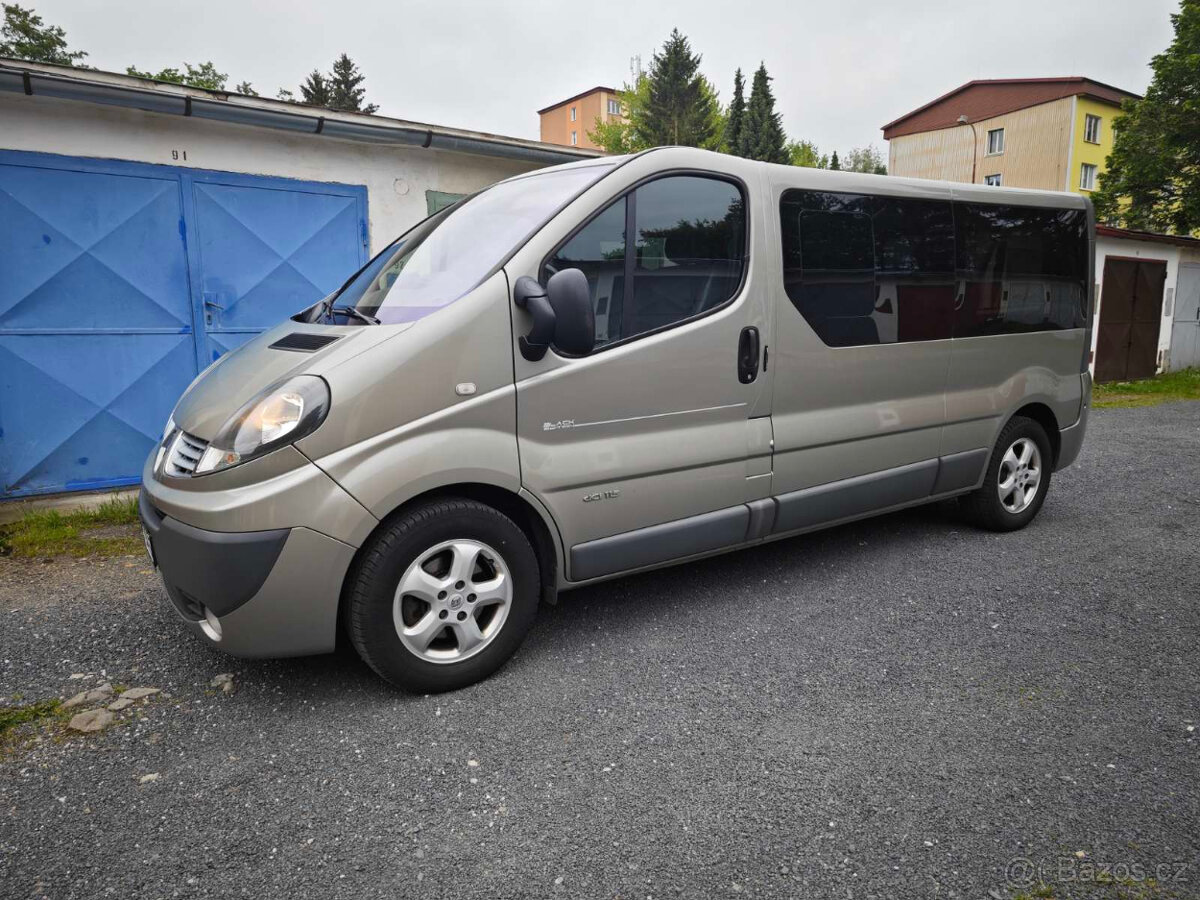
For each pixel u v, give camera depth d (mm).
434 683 2988
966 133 48375
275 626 2725
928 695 3006
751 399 3676
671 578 4246
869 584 4152
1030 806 2344
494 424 2984
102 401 5938
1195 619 3705
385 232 7074
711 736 2730
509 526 3055
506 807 2361
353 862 2135
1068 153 43719
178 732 2785
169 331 6141
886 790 2424
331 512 2695
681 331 3416
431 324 2889
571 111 78500
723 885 2037
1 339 5516
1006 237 4719
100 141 5703
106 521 5441
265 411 2701
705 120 53469
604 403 3238
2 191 5410
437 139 6801
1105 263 14148
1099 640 3484
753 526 3770
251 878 2074
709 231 3520
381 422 2783
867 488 4188
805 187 3842
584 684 3102
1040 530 5125
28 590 4145
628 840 2211
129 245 5910
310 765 2584
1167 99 25594
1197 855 2131
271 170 6426
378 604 2822
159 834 2252
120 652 3408
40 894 2016
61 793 2445
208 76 36062
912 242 4262
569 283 2857
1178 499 5926
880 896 1997
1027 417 5074
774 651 3381
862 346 4070
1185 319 16516
